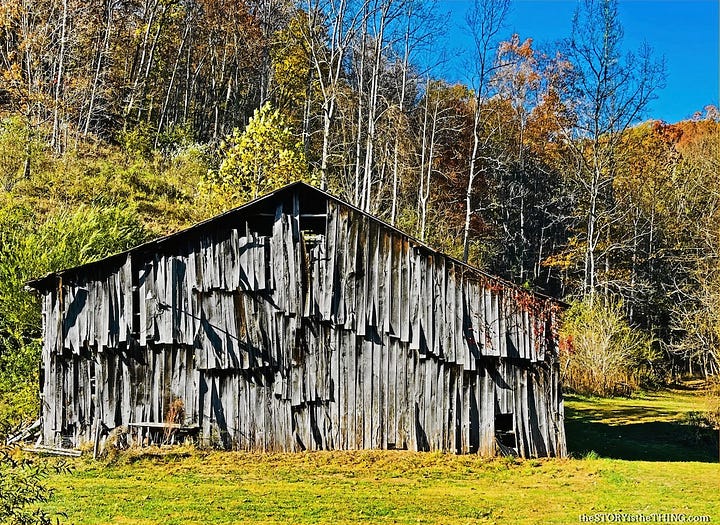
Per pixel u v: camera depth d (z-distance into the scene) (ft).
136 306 70.18
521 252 188.65
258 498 53.06
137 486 55.98
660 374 151.12
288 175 110.42
